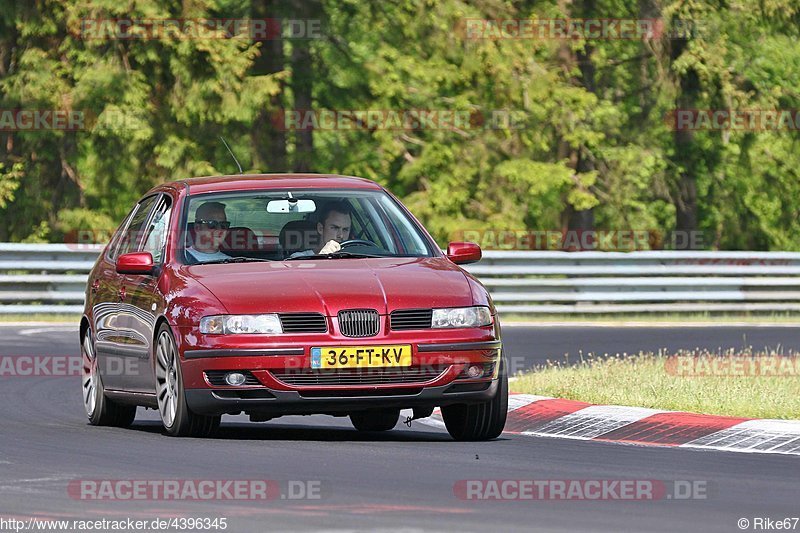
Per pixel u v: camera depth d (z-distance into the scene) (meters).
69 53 101.00
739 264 90.75
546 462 29.14
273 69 102.75
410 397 31.64
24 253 78.75
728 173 127.94
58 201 108.19
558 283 85.50
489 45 103.62
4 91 100.44
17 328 68.38
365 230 35.81
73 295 78.62
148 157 102.06
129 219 39.19
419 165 107.50
